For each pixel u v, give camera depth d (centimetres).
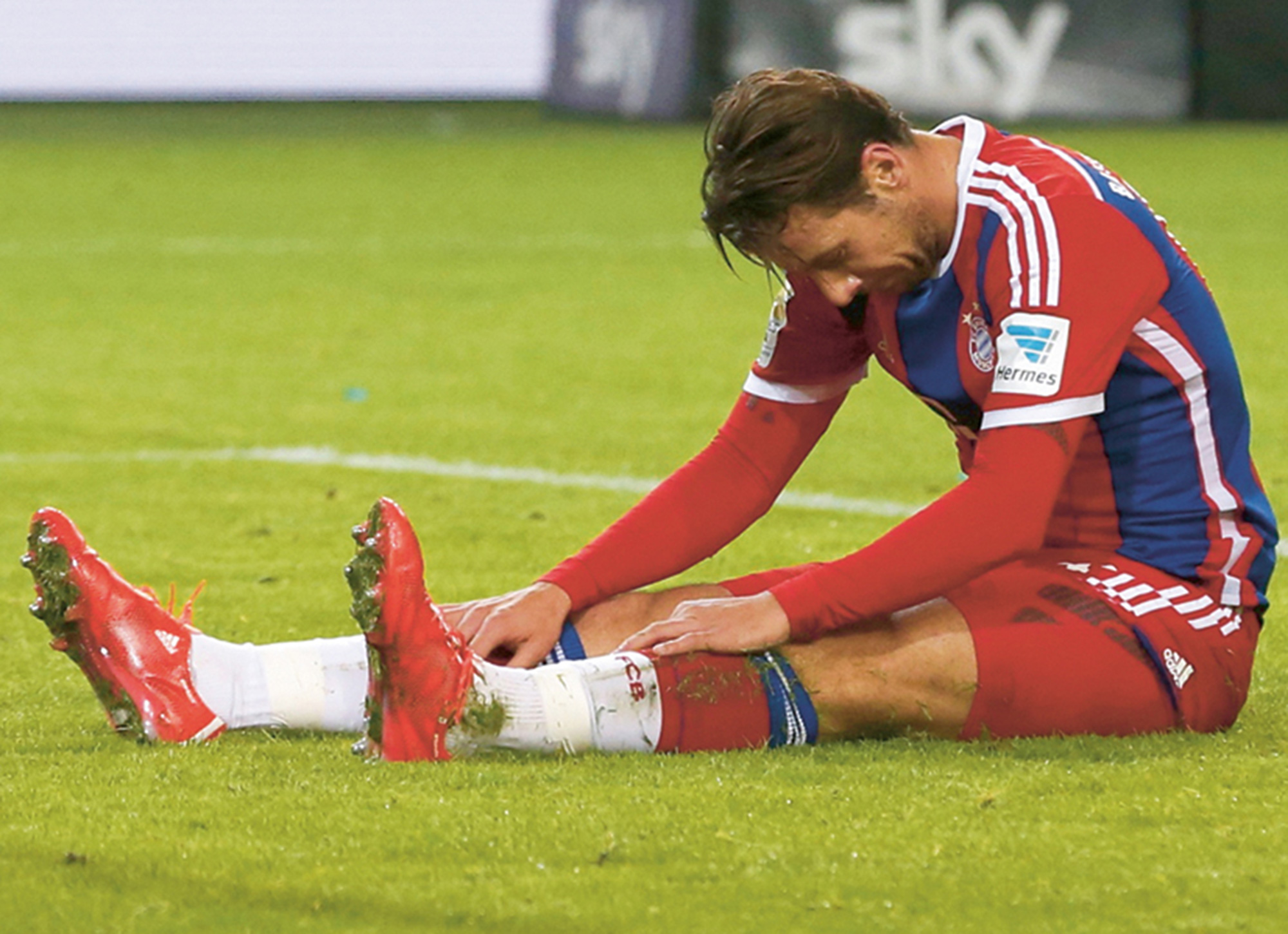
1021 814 803
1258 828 785
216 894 705
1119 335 891
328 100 9638
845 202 871
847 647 909
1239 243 4225
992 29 6988
